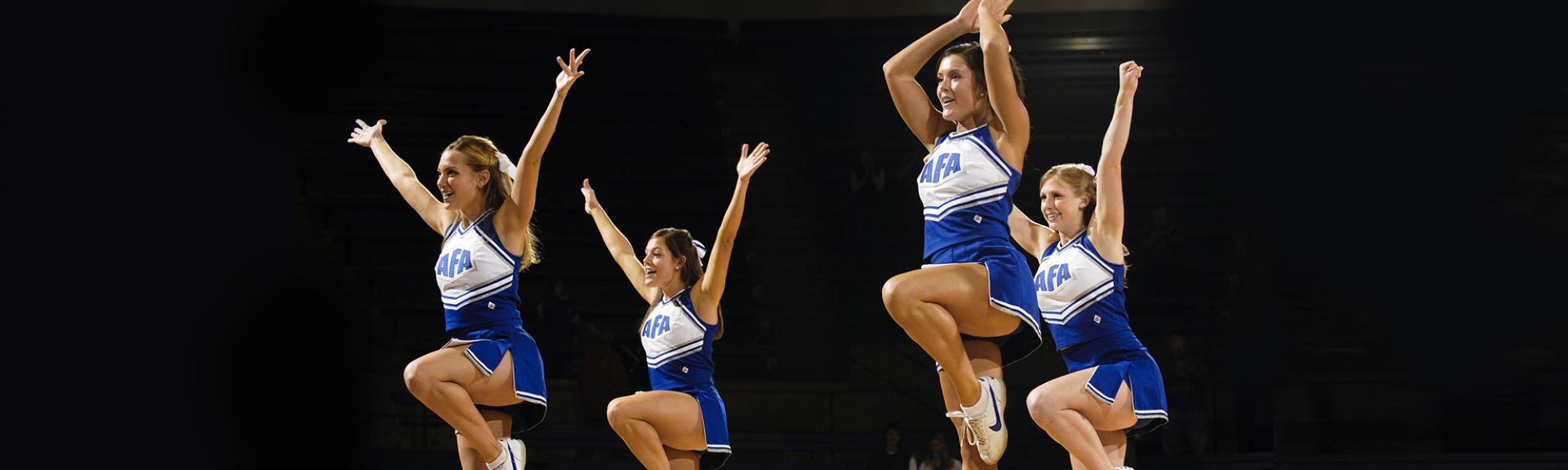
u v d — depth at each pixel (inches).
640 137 611.2
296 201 498.9
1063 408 188.9
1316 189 502.3
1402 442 432.1
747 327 507.8
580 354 456.1
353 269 504.1
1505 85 501.7
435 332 497.0
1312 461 391.5
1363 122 507.8
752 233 558.3
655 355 238.1
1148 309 484.4
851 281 533.0
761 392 446.0
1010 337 183.3
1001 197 175.9
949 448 412.2
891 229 558.9
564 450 432.5
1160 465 388.2
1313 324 471.8
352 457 422.3
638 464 391.9
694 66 647.8
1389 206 492.7
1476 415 439.5
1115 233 195.2
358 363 461.1
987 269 172.6
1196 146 576.7
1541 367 453.1
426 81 604.4
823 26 654.5
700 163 602.9
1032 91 615.2
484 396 208.5
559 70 632.4
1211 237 526.6
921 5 651.5
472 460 216.2
